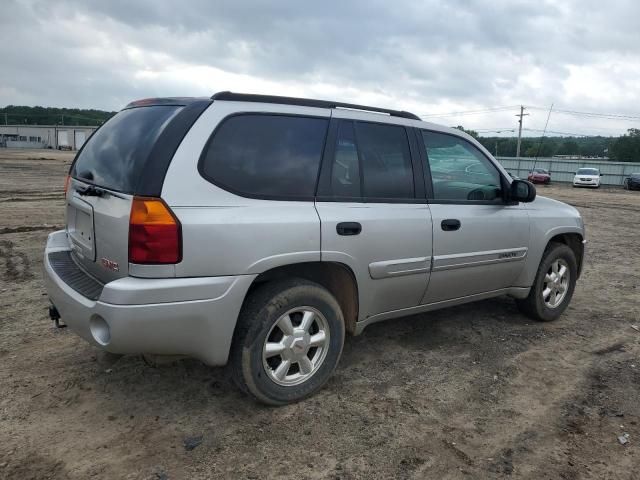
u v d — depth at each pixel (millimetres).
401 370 3762
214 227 2725
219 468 2590
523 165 49750
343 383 3529
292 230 2988
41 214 11102
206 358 2838
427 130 3912
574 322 4992
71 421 2955
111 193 2822
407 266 3594
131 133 3070
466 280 4074
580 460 2766
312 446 2799
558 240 5199
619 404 3371
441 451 2801
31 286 5562
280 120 3139
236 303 2828
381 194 3518
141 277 2623
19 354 3805
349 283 3406
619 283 6660
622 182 44188
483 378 3682
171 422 2979
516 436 2971
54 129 104312
